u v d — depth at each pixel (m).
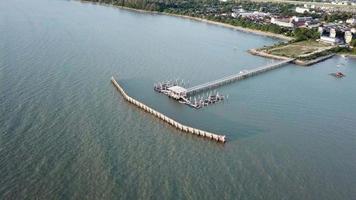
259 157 132.88
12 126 139.12
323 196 115.12
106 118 153.00
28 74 190.88
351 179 124.19
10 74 188.38
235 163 128.12
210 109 171.00
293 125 160.50
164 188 112.94
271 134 150.50
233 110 171.75
